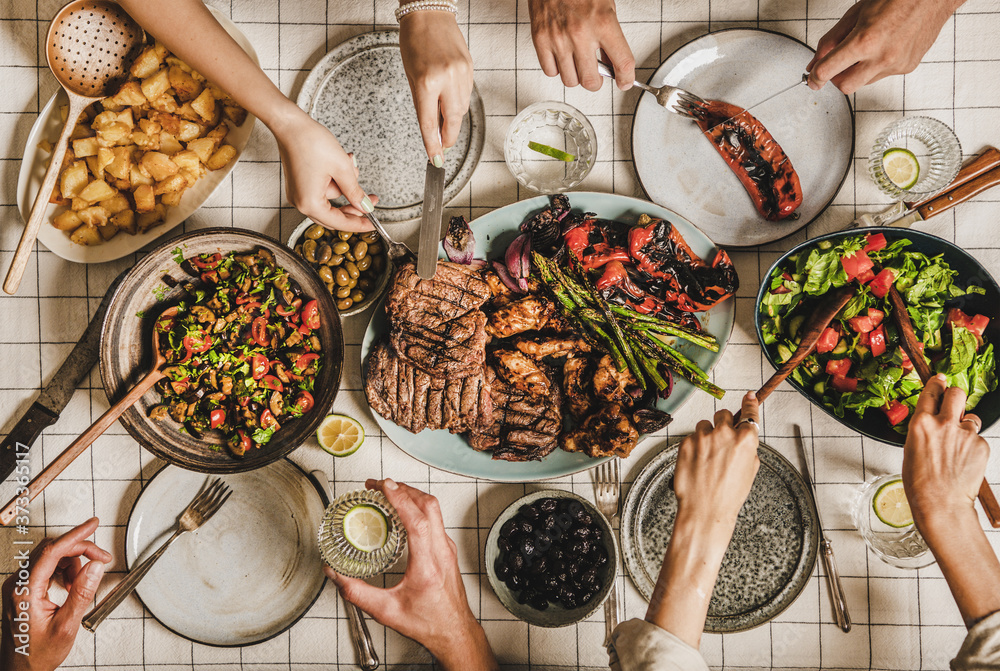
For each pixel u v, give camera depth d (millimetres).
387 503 1094
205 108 1077
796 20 1134
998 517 1030
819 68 1022
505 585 1106
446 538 1087
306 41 1146
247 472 1139
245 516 1141
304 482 1129
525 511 1091
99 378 1146
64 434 1146
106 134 1064
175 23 992
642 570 1129
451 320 1073
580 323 1090
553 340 1086
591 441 1071
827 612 1133
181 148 1095
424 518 1065
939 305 1079
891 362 1063
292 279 1077
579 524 1088
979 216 1131
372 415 1146
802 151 1115
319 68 1125
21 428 1120
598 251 1087
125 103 1067
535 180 1139
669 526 1129
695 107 1080
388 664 1146
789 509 1124
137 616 1146
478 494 1150
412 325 1074
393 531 1088
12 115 1145
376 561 1086
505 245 1112
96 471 1148
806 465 1138
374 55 1125
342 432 1126
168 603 1133
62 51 1037
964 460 1004
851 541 1139
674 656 923
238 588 1137
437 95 988
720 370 1143
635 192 1148
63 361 1151
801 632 1133
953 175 1089
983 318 1070
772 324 1104
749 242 1113
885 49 1007
